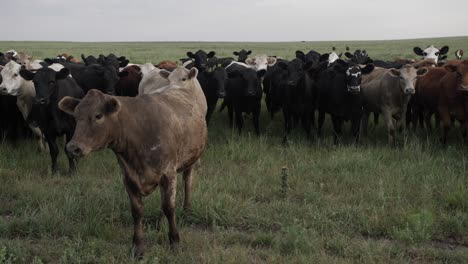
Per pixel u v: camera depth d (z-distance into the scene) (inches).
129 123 210.1
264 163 379.2
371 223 261.9
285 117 495.2
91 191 315.6
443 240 249.8
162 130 217.3
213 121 579.8
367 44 3376.0
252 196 309.1
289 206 286.7
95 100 199.5
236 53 911.7
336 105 471.2
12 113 455.2
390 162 380.2
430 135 489.4
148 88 381.4
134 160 213.9
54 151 371.9
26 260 227.5
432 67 495.5
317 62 613.9
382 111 462.6
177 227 263.1
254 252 233.9
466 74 402.9
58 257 230.4
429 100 475.2
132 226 268.4
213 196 296.4
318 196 302.7
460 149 421.7
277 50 2490.2
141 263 215.3
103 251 231.3
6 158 392.5
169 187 223.8
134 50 2568.9
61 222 261.6
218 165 379.9
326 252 234.8
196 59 626.5
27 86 423.5
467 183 322.3
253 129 549.0
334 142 474.3
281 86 497.4
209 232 261.3
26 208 279.9
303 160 388.2
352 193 314.5
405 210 279.0
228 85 526.9
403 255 229.3
